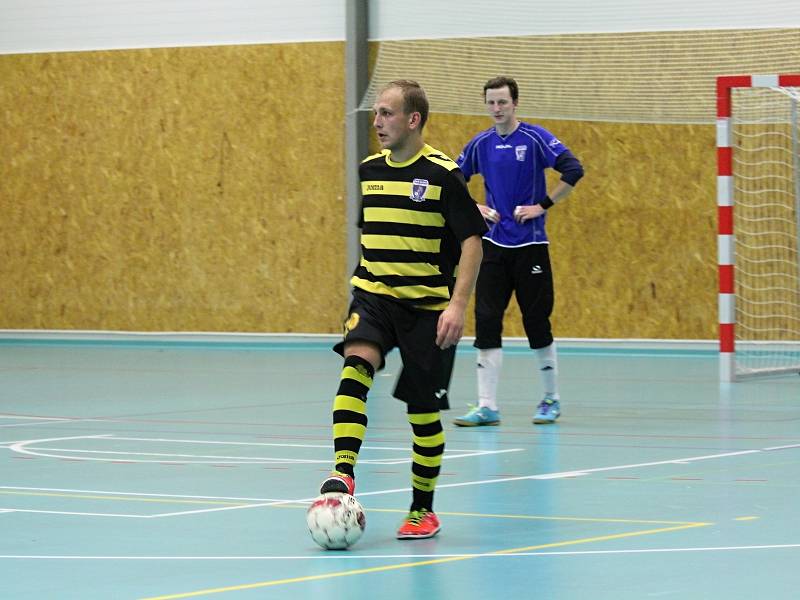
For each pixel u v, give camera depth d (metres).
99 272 25.56
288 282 24.36
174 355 21.53
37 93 25.80
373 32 23.58
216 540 7.08
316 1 23.97
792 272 21.03
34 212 25.95
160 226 25.12
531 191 12.73
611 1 21.69
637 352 21.31
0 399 15.16
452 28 22.88
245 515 7.88
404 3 23.25
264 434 11.98
